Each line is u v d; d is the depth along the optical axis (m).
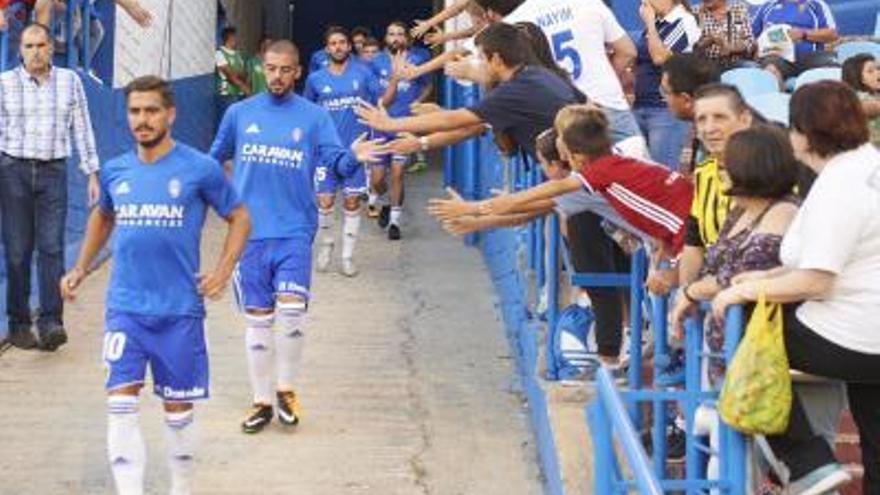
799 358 5.12
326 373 10.89
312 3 30.44
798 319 5.11
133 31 16.86
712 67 7.48
